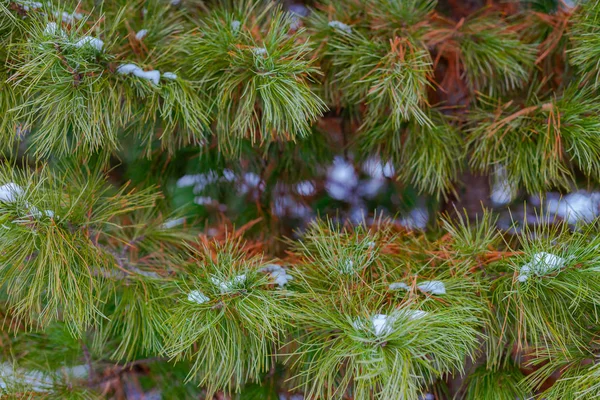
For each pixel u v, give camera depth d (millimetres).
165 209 2252
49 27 1956
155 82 2018
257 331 2008
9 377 2082
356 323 1948
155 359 2160
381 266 2066
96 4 2082
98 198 2061
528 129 2105
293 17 2115
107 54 2000
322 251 2055
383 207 2340
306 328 2016
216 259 2059
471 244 2064
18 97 2029
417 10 2133
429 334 1938
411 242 2137
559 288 1993
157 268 2137
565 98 2098
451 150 2158
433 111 2158
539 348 2062
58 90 1975
